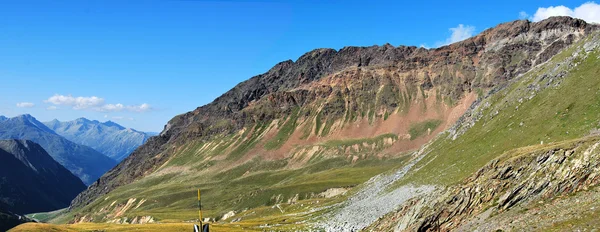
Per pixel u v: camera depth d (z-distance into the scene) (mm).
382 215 120188
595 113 104000
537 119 123188
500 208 71062
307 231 132250
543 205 62812
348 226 125250
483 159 120812
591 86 117188
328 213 162250
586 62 132250
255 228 155750
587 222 48906
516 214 64438
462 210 80312
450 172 127312
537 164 74375
